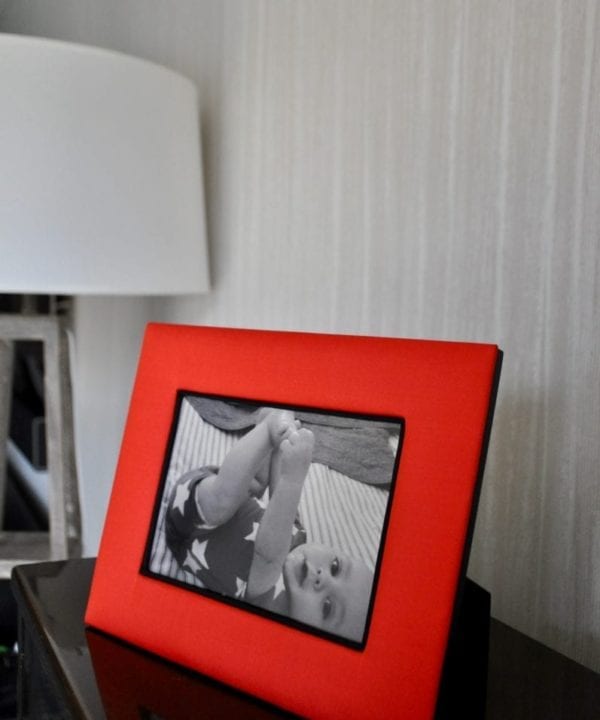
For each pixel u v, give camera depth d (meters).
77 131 0.89
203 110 1.09
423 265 0.67
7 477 2.09
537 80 0.56
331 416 0.49
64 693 0.49
